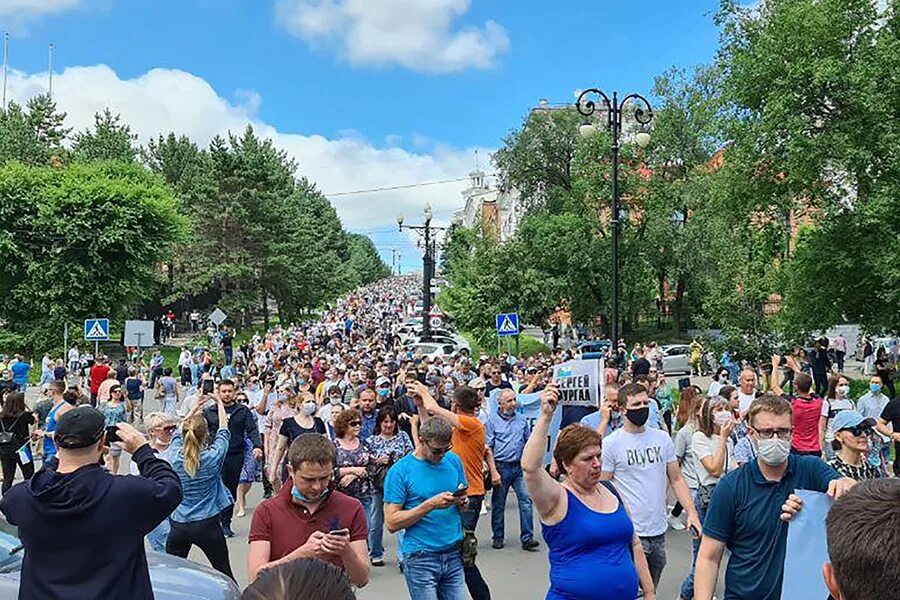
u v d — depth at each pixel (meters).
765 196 26.06
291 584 1.96
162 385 20.05
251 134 63.75
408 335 51.59
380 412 8.93
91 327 30.08
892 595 1.89
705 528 4.17
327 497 4.51
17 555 4.96
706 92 45.19
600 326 53.38
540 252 46.03
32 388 36.47
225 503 6.83
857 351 43.62
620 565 4.29
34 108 64.44
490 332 44.50
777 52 23.98
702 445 7.52
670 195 45.88
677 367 39.66
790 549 3.68
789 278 26.42
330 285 94.25
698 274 45.28
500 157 58.41
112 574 3.57
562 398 5.93
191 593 4.99
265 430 12.85
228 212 58.00
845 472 6.68
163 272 65.25
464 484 5.94
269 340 43.12
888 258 22.48
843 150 22.91
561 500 4.32
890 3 23.91
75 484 3.55
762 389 21.48
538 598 7.61
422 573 5.70
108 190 47.41
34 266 45.34
